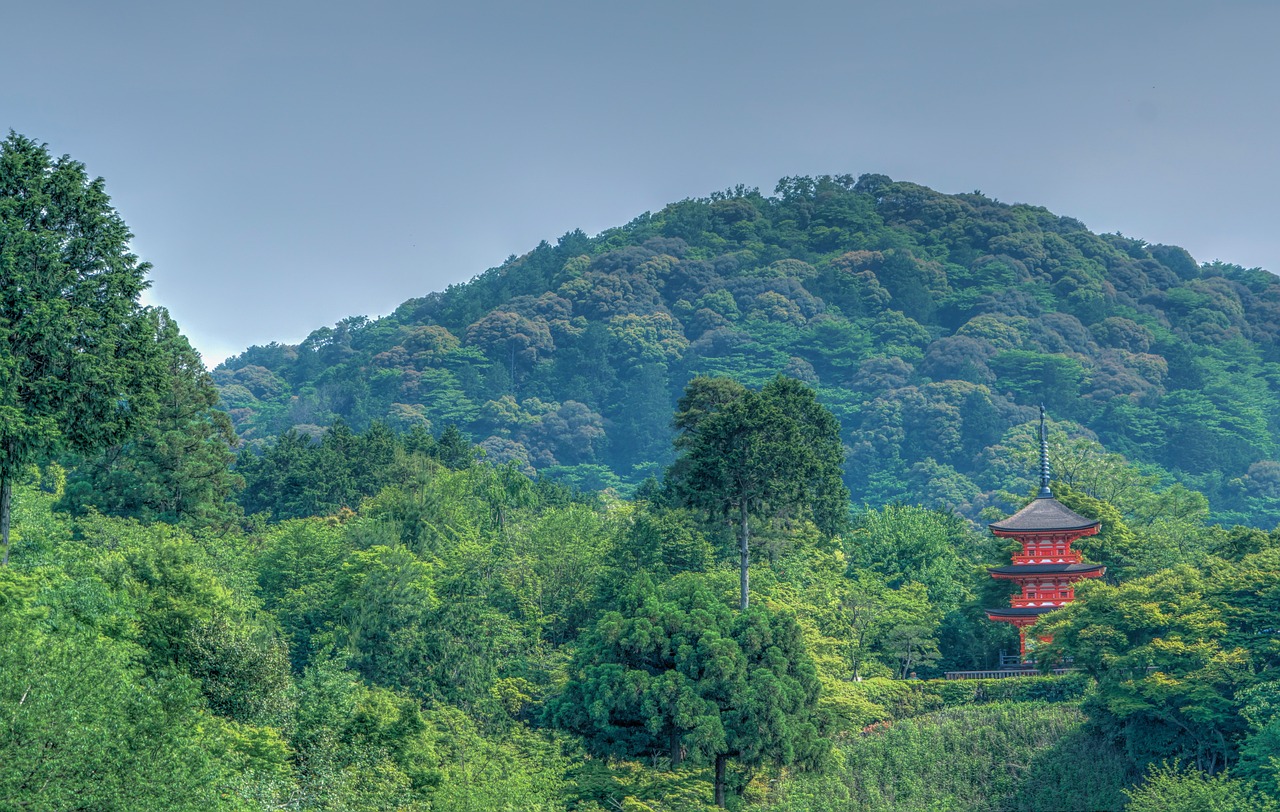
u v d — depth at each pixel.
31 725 28.95
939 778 73.44
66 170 52.31
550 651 80.06
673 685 63.28
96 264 53.12
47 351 50.09
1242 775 63.06
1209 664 68.94
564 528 92.44
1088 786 71.50
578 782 63.75
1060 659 85.81
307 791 43.62
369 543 84.06
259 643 47.81
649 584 68.75
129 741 30.91
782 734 62.94
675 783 64.38
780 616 67.94
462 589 77.69
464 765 58.31
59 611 41.22
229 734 41.44
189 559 55.66
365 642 70.62
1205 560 86.81
